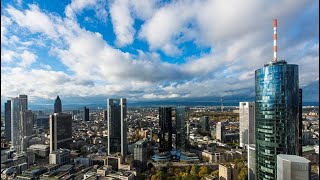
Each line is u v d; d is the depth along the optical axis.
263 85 185.75
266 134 181.88
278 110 176.88
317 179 177.50
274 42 189.00
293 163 124.50
